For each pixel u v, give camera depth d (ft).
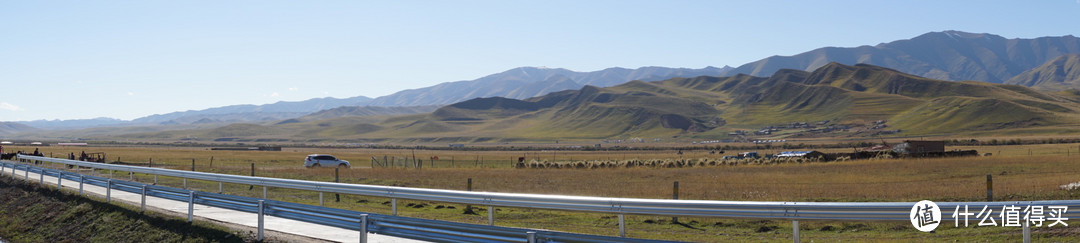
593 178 138.62
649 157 357.00
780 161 209.77
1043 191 75.77
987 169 140.15
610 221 63.36
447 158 356.59
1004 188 81.71
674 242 35.83
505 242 38.81
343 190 61.72
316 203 79.66
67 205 74.69
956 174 128.47
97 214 67.56
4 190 94.58
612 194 92.32
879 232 52.80
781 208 38.70
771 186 102.01
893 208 36.76
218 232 53.47
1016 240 44.73
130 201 75.87
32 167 96.48
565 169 191.83
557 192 98.02
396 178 131.23
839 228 55.93
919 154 216.74
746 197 84.02
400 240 49.55
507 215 69.56
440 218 66.33
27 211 77.30
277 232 53.06
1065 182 85.87
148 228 58.95
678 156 359.66
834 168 165.27
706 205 40.60
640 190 98.27
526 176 144.36
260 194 90.63
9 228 70.59
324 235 51.83
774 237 52.31
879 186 96.94
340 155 391.65
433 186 110.73
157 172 88.28
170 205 72.90
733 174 149.38
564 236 37.91
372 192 58.90
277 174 139.03
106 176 125.49
